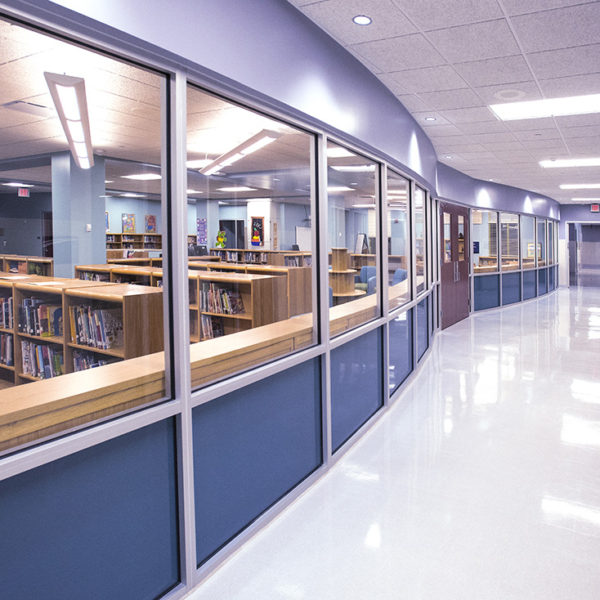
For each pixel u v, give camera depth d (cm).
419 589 221
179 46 194
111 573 188
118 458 189
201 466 228
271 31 258
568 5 293
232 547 245
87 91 388
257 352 274
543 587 222
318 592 220
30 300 262
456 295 982
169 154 210
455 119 553
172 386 212
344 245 486
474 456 361
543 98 478
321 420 337
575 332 869
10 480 155
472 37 335
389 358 481
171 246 210
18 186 288
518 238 1312
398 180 553
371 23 311
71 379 199
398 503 296
